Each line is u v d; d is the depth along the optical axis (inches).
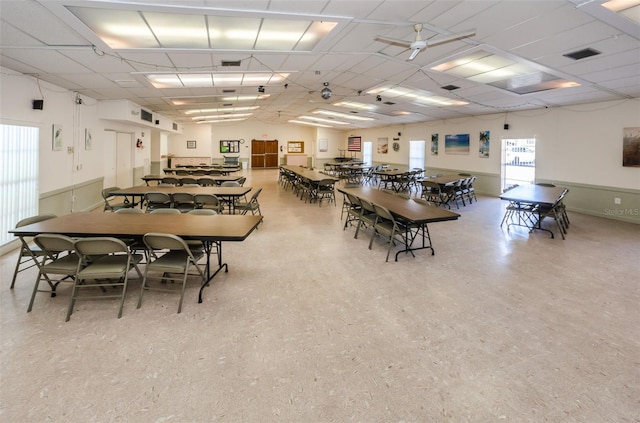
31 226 121.1
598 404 72.0
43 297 118.7
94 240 101.4
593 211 276.5
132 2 111.0
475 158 400.8
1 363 82.8
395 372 82.2
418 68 224.4
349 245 187.9
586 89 233.9
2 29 126.2
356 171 533.3
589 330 101.2
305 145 805.2
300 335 97.8
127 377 79.0
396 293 126.3
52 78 194.9
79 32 134.5
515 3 127.9
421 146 503.8
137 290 126.2
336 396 74.2
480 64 204.7
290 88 317.1
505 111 352.5
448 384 78.1
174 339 94.7
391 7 131.8
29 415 67.4
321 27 153.9
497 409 70.7
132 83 232.5
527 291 128.4
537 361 86.7
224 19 136.9
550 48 167.8
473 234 213.8
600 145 269.6
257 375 80.6
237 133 759.1
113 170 326.3
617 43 154.9
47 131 202.5
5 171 164.1
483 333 99.5
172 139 627.2
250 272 145.9
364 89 311.3
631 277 142.3
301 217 263.4
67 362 83.9
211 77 239.3
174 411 69.2
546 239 202.5
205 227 121.8
